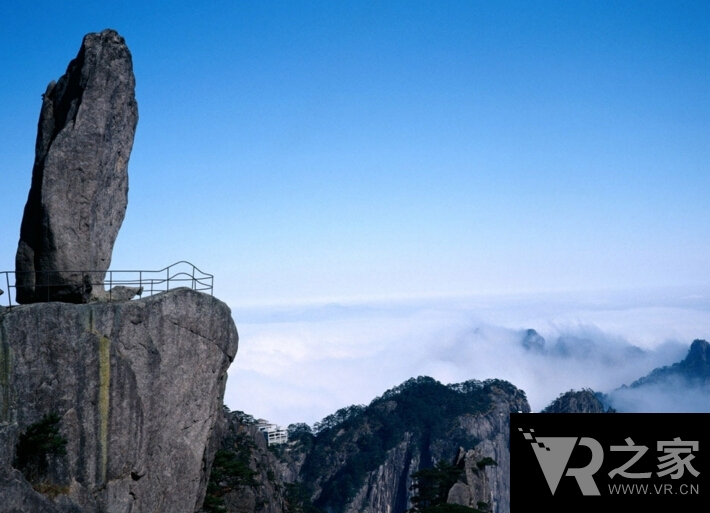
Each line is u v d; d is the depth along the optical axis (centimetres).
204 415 4506
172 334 4306
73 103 4281
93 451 3838
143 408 4103
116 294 4409
